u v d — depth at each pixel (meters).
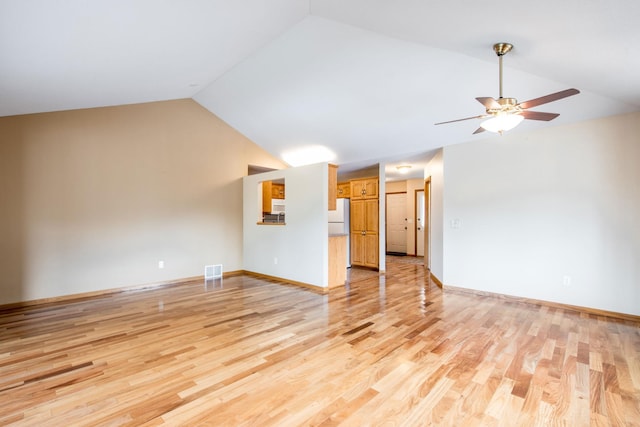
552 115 2.55
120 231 4.95
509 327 3.26
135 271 5.10
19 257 4.09
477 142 4.70
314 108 4.84
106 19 2.21
